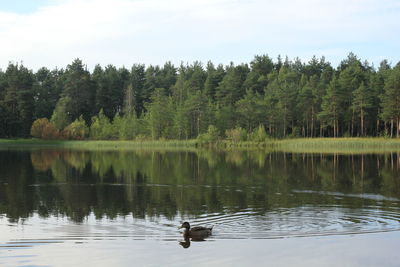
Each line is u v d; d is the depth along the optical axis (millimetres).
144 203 27484
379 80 122938
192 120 126062
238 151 82625
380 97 110188
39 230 20578
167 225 21438
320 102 126875
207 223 21734
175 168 49250
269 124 126250
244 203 27219
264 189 32906
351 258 16156
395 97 105375
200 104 124562
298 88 141250
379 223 21500
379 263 15633
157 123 126125
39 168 50438
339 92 116312
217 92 149750
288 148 91500
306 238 18844
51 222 22250
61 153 80625
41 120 135375
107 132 132250
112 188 34125
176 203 27406
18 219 23016
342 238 18812
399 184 35281
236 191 32094
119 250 17297
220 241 18484
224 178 39812
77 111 158625
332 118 116875
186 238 18969
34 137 138375
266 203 27047
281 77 175125
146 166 52000
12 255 16781
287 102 125000
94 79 176500
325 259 16078
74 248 17625
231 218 22875
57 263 15859
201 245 17891
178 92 165625
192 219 22672
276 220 22219
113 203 27562
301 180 37969
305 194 30484
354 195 29781
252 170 46312
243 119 125625
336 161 56312
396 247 17422
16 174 44312
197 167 50031
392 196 29500
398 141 94625
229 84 147625
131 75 186375
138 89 182750
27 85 156125
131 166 52125
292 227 20797
